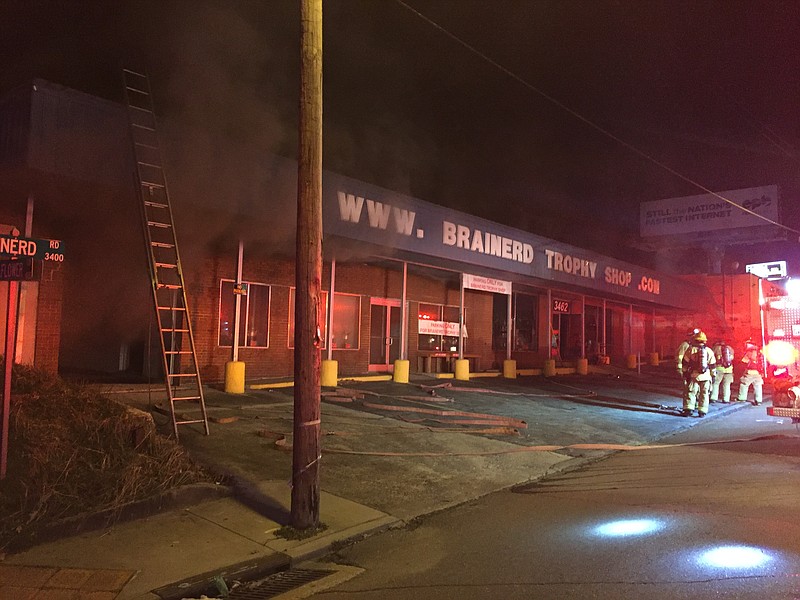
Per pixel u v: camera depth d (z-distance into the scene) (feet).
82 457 20.98
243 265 46.68
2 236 18.26
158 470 21.81
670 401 56.70
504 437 35.40
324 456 28.17
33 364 33.30
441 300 66.44
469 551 17.88
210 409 34.37
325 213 40.55
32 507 18.07
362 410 39.65
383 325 59.21
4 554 16.55
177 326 42.19
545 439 35.88
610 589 14.47
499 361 74.74
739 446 34.83
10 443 20.24
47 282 34.17
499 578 15.57
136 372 43.62
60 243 19.48
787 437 37.60
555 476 28.19
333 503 22.35
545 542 18.37
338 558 18.02
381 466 27.37
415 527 20.66
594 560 16.55
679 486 24.93
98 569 16.10
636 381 75.15
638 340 107.14
